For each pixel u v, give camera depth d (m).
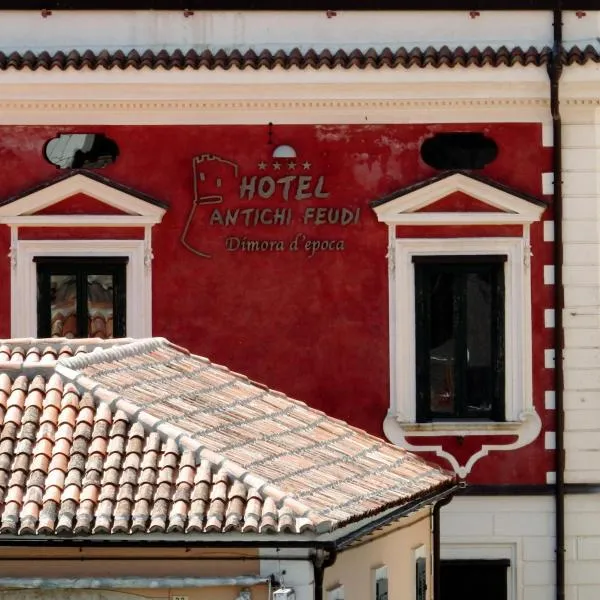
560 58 65.69
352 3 66.69
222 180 66.69
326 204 66.62
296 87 66.00
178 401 49.97
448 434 66.62
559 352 66.69
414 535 53.53
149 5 66.69
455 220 66.38
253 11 66.69
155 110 66.50
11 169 66.69
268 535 44.28
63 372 48.59
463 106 66.31
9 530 44.19
